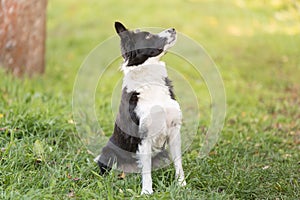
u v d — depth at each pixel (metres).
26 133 6.95
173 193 5.29
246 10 19.95
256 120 9.09
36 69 11.32
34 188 5.47
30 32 10.88
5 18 10.44
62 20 19.84
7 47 10.56
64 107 8.71
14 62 10.71
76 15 20.42
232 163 6.59
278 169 6.45
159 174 6.04
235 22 19.17
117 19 19.36
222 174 6.07
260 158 6.95
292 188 5.91
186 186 5.59
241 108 10.14
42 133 7.05
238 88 12.07
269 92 11.77
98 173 6.14
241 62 14.66
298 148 7.52
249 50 15.94
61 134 7.03
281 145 7.64
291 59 14.90
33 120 7.20
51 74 12.43
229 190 5.75
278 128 8.59
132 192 5.35
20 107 7.76
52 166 6.16
